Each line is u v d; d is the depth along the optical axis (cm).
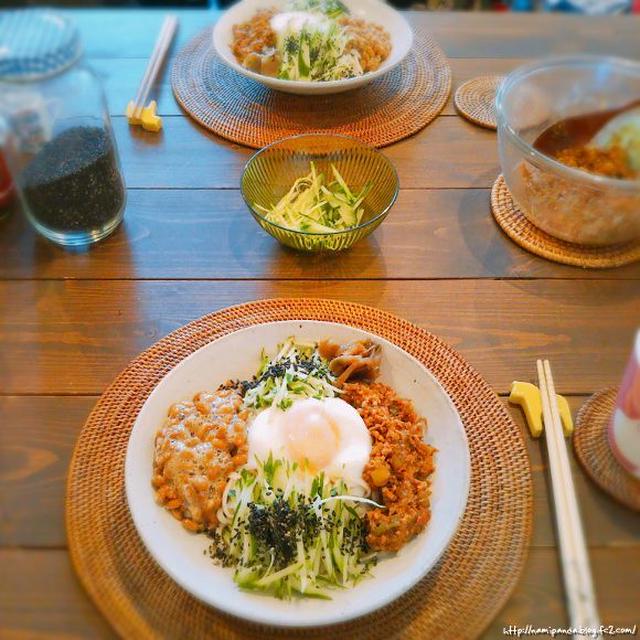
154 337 57
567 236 63
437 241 64
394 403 49
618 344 57
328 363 52
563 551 44
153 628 42
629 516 47
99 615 43
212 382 51
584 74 67
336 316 57
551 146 68
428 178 70
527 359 56
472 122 76
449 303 60
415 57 84
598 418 51
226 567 43
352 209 65
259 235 65
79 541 45
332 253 63
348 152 66
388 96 78
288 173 67
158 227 65
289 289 60
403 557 43
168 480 45
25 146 57
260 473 46
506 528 46
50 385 53
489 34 88
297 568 42
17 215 65
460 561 45
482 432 51
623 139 66
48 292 59
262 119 75
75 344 56
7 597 43
